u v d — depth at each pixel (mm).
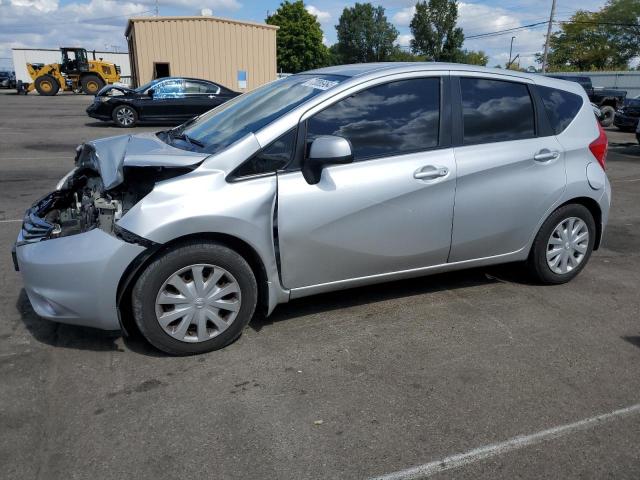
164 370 3254
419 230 3865
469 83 4066
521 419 2875
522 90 4285
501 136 4141
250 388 3096
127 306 3473
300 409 2918
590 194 4516
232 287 3402
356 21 87625
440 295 4430
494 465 2543
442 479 2455
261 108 3893
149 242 3111
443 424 2820
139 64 24719
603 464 2568
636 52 58500
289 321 3908
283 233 3453
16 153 11172
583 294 4539
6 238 5684
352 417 2861
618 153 13609
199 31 25031
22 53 49438
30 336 3623
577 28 59656
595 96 22969
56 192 4027
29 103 27719
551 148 4309
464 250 4121
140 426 2754
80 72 35531
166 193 3178
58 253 3166
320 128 3562
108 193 3338
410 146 3811
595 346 3670
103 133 15297
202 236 3287
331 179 3541
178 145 3803
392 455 2592
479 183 4004
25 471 2434
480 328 3879
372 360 3424
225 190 3281
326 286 3742
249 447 2623
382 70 3832
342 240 3631
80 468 2461
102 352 3430
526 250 4441
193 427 2756
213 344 3436
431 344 3641
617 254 5695
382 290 4492
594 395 3105
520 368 3369
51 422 2766
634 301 4426
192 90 17281
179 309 3303
